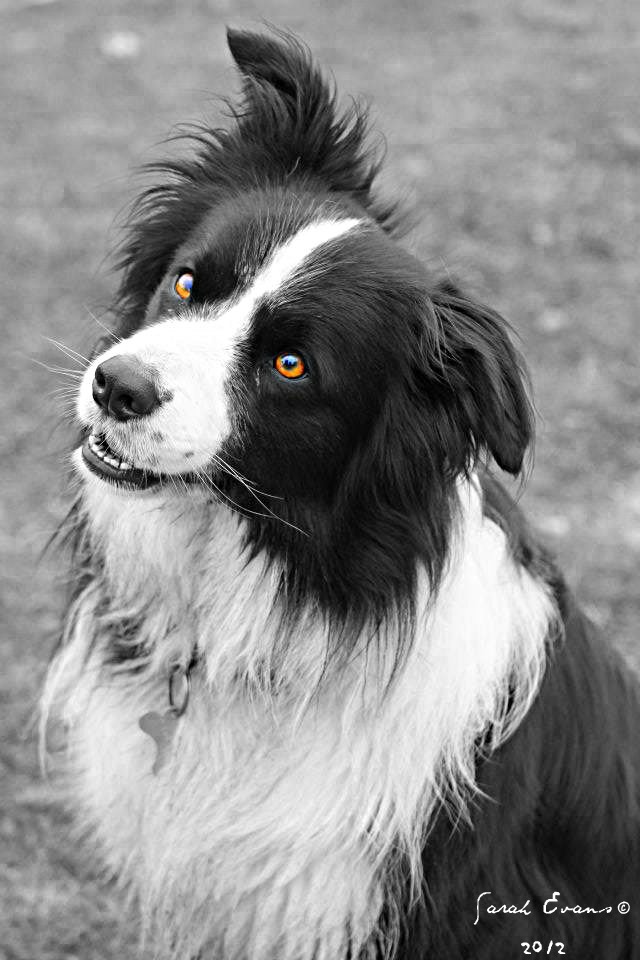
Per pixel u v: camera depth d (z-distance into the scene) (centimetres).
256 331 468
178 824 506
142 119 1567
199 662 505
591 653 534
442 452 469
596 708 525
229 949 521
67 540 559
